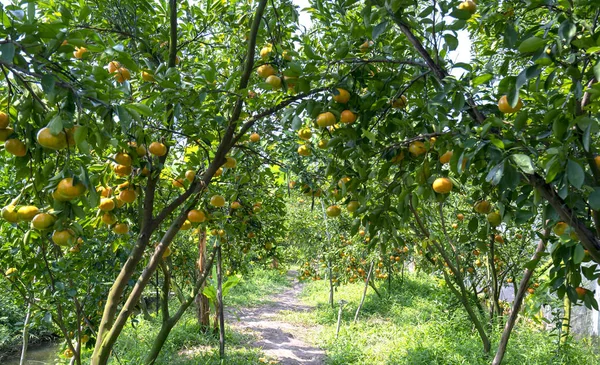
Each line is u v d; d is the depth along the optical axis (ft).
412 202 7.64
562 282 7.30
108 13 10.73
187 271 30.48
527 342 18.37
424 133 7.89
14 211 6.02
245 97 9.07
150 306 35.14
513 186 5.65
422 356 18.39
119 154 8.25
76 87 5.35
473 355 17.56
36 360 25.17
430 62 7.30
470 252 21.34
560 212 6.27
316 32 11.48
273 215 20.85
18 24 5.08
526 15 9.93
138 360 19.19
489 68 8.38
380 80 8.16
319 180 13.91
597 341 20.33
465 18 7.00
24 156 5.66
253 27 9.14
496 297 20.16
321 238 33.96
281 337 25.64
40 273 11.37
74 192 5.13
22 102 5.44
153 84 9.38
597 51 4.96
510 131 6.26
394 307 29.81
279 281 50.75
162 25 12.95
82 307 12.83
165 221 15.34
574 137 5.21
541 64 5.37
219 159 9.88
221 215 12.14
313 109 7.87
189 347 22.63
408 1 7.13
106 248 13.42
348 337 23.72
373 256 26.61
